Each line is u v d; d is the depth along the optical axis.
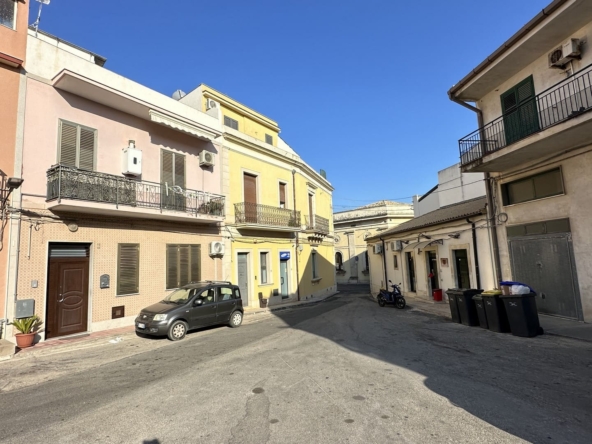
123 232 11.77
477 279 13.55
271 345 8.27
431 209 23.33
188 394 5.09
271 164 19.62
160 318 9.43
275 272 19.08
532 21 9.34
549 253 10.46
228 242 15.91
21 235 9.27
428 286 17.70
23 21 9.80
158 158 13.20
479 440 3.54
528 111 10.99
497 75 11.72
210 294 10.88
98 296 10.90
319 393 4.96
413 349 7.52
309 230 22.62
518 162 11.23
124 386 5.64
